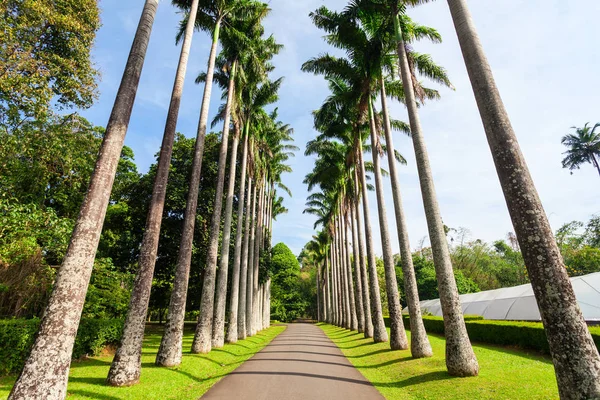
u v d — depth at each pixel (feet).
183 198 73.61
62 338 17.85
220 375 32.30
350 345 60.08
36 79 35.91
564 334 14.93
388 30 48.55
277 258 189.47
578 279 63.00
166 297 89.51
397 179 46.37
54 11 37.19
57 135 43.78
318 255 201.36
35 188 44.73
